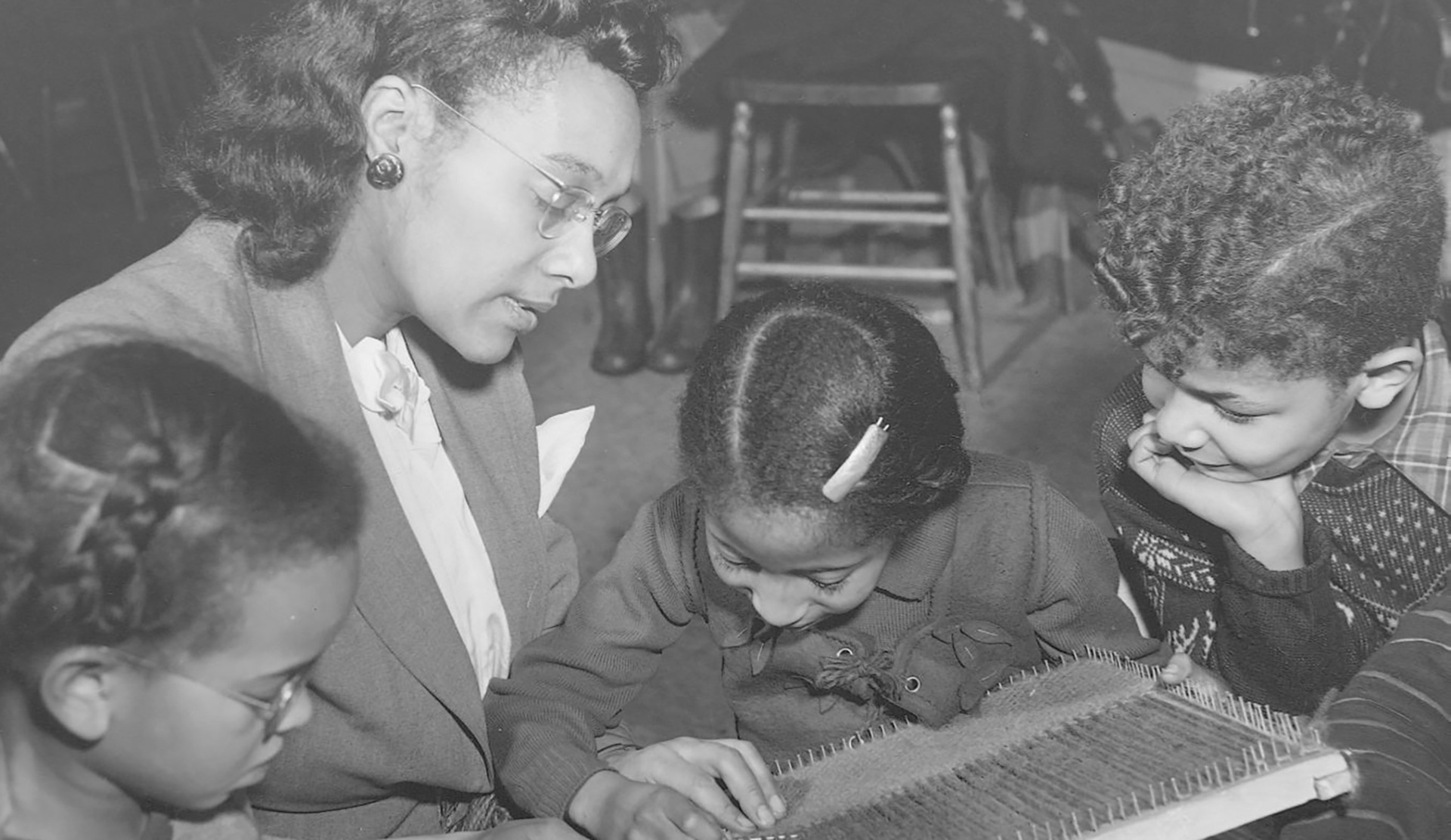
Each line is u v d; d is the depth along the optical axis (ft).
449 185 4.25
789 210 12.84
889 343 4.08
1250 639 4.74
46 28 18.04
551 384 13.43
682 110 12.94
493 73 4.19
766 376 3.95
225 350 4.14
